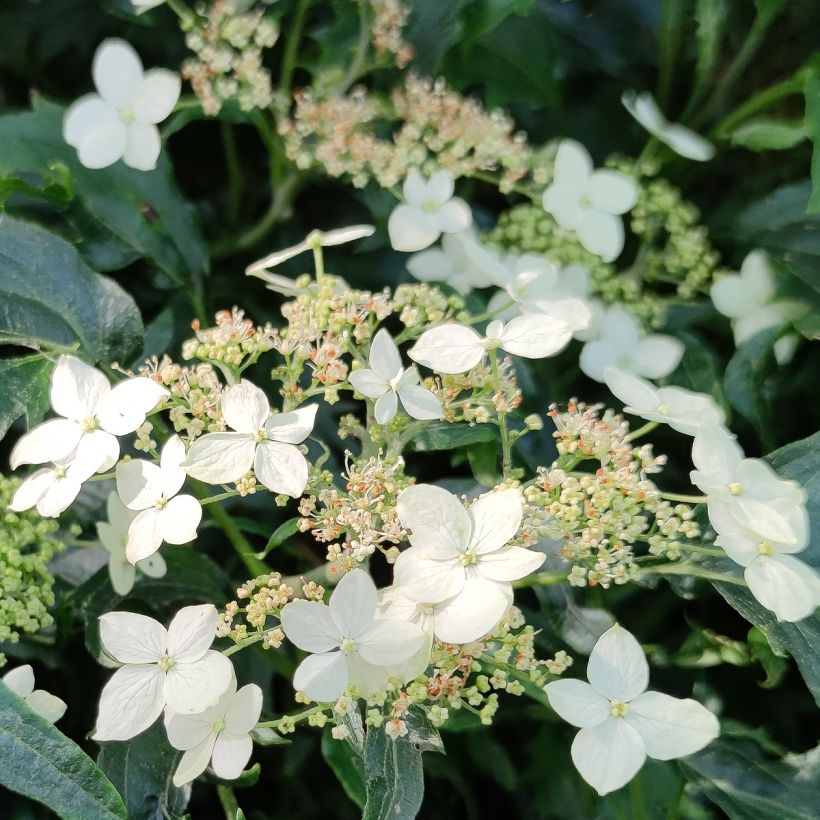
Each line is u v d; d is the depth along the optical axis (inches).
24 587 9.0
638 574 8.5
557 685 7.8
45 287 9.8
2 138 10.9
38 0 12.3
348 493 8.5
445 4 11.4
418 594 7.5
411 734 8.1
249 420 8.0
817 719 10.5
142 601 10.0
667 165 12.7
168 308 11.3
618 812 10.6
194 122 13.0
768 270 11.6
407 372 8.7
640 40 12.7
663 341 11.5
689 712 7.8
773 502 8.3
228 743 7.9
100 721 7.7
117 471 8.3
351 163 11.4
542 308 10.0
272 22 11.2
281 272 12.4
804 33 12.6
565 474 8.3
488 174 12.6
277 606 7.9
